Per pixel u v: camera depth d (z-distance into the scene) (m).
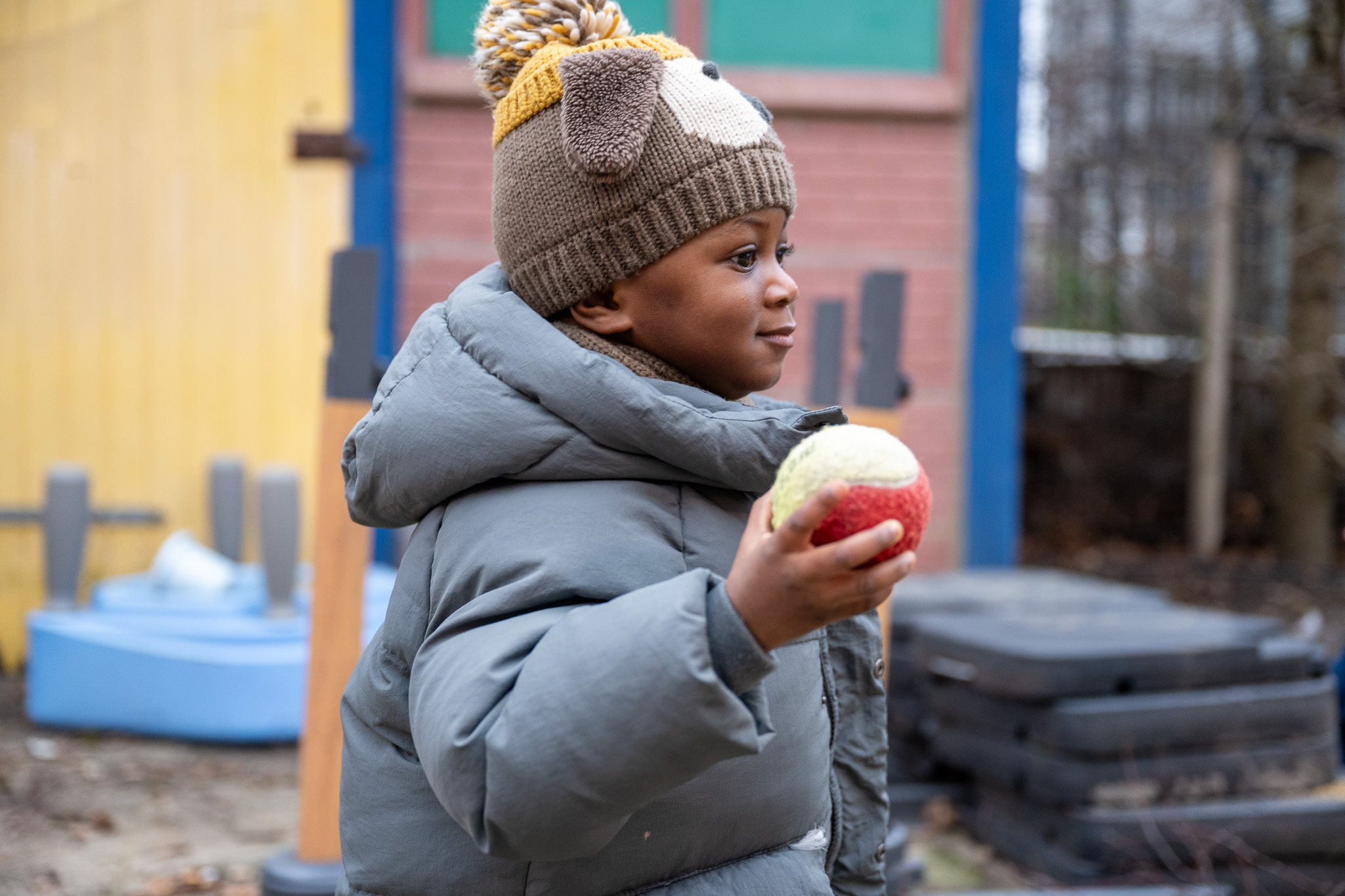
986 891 2.65
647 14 5.55
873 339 2.65
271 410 5.25
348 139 5.23
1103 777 2.78
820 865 1.19
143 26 5.16
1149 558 9.59
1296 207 8.97
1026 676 2.84
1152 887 2.61
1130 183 10.84
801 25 5.61
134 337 5.20
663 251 1.14
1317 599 7.79
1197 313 10.12
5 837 3.19
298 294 5.25
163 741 4.22
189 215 5.21
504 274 1.29
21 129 5.14
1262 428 10.46
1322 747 2.94
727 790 1.11
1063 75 10.41
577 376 1.08
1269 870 2.75
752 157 1.15
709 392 1.21
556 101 1.17
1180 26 10.08
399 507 1.20
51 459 5.19
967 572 5.02
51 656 4.25
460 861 1.10
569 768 0.88
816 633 1.25
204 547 5.24
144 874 2.97
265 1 5.21
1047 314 11.81
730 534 1.12
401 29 5.39
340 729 2.42
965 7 5.65
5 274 5.15
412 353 1.20
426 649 1.04
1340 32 8.66
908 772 3.48
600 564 1.03
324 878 2.31
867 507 0.89
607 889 1.07
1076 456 10.48
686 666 0.86
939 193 5.68
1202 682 2.91
